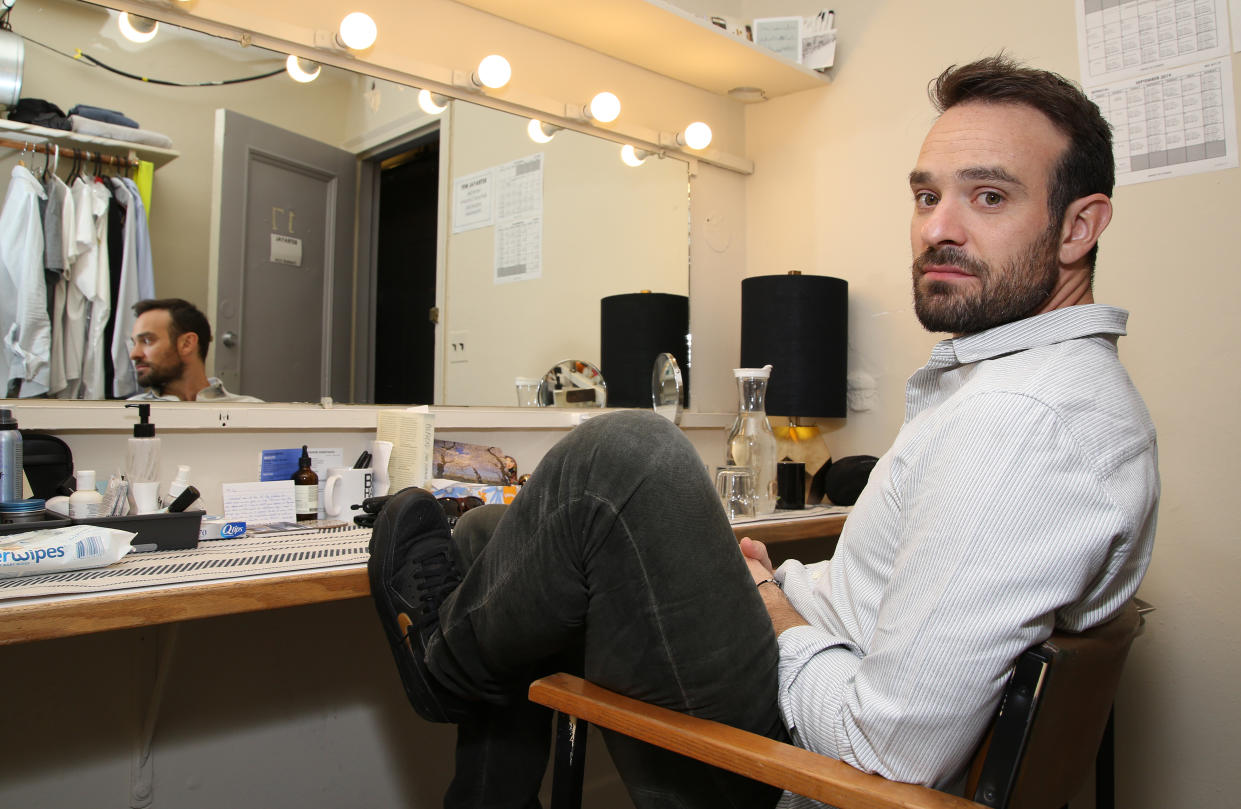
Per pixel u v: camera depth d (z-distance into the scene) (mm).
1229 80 1486
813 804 739
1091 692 646
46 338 1241
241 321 1445
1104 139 800
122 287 1317
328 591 914
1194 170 1515
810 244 2195
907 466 743
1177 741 1479
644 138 2072
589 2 1755
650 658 749
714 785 801
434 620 921
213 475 1381
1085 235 799
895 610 658
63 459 1149
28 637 700
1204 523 1471
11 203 1227
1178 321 1521
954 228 801
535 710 965
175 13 1374
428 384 1695
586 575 779
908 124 1978
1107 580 671
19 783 1170
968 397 688
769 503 1679
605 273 2018
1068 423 637
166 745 1299
